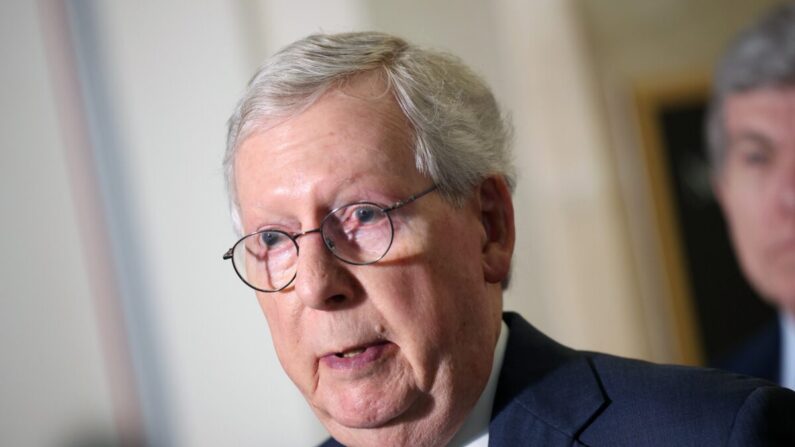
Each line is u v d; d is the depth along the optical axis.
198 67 3.92
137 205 3.87
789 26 3.60
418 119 1.50
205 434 3.83
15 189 3.78
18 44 3.85
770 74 3.63
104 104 3.89
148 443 3.79
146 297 3.85
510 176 1.73
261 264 1.55
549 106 4.05
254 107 1.51
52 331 3.75
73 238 3.83
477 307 1.53
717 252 3.82
